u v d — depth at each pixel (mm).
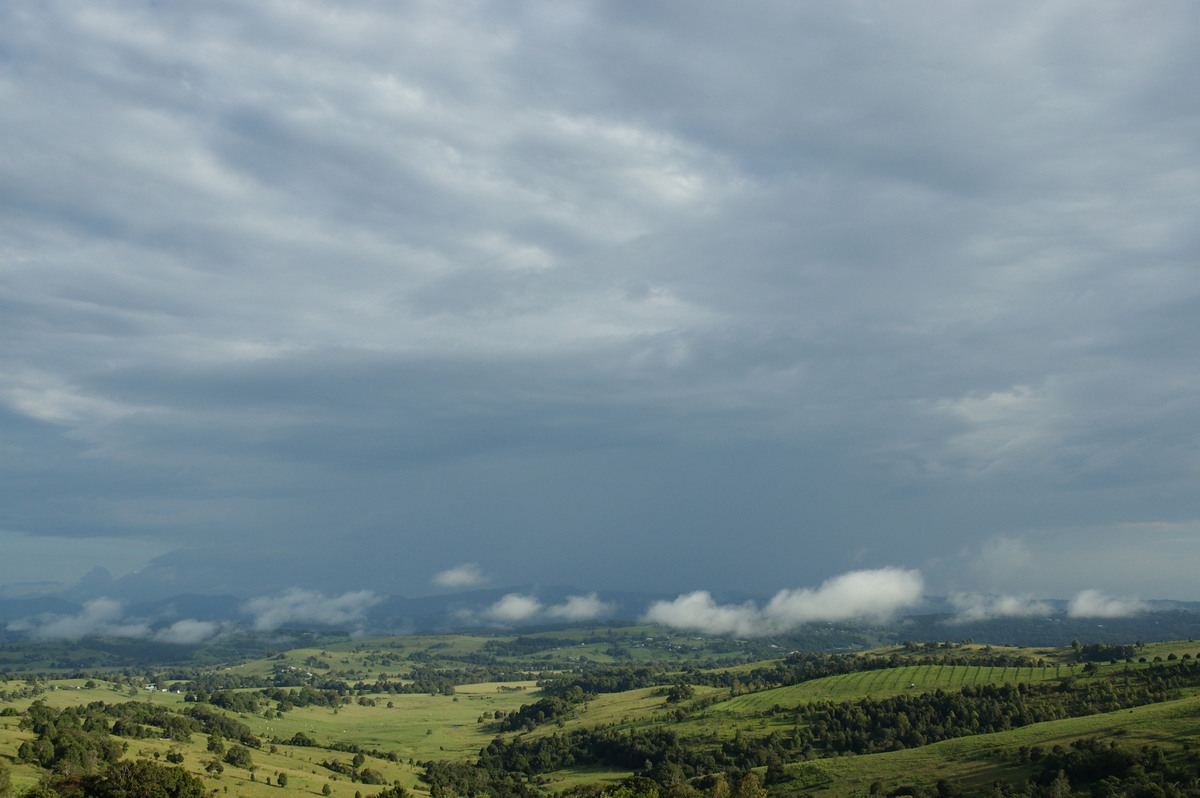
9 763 141000
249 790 158875
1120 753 136250
